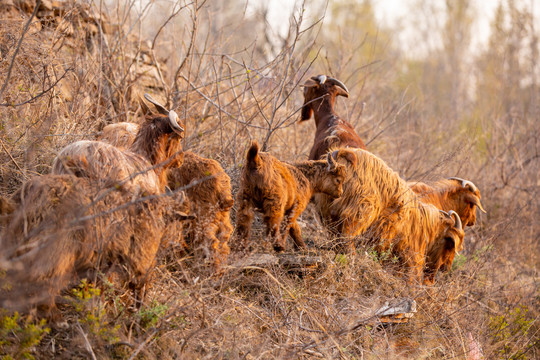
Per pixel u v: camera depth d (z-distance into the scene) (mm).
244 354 6461
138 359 6113
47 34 10492
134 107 11047
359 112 14352
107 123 10086
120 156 6285
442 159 13844
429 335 8344
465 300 9906
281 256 8445
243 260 7883
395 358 7578
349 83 16234
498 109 19094
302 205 8578
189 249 7777
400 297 8586
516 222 13492
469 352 8250
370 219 8914
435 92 27578
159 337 6340
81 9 11023
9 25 9328
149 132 6805
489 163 15977
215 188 7621
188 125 11031
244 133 11227
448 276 10039
